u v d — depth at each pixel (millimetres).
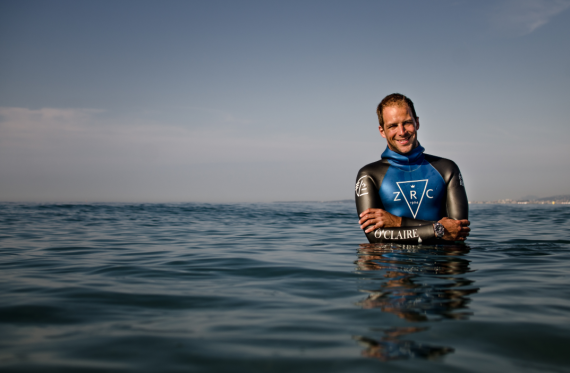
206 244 4637
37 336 1427
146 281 2484
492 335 1409
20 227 7129
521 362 1191
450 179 3486
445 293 2031
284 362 1195
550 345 1322
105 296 2055
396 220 3365
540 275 2508
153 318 1669
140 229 6914
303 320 1618
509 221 9242
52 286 2305
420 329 1477
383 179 3574
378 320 1594
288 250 4012
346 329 1493
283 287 2279
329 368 1149
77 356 1241
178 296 2064
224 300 1983
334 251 3869
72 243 4738
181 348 1313
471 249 3646
